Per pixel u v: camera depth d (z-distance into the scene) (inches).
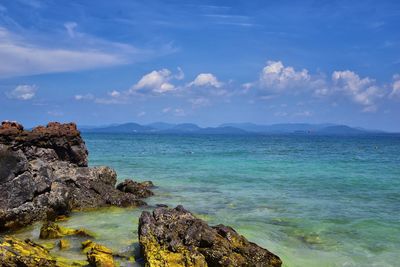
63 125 1264.8
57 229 760.3
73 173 1091.9
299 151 3688.5
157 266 571.8
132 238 761.6
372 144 5807.1
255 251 616.4
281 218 965.2
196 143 5546.3
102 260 577.9
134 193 1213.1
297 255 708.7
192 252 597.6
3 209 797.9
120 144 4694.9
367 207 1097.4
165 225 683.4
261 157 2822.3
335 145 5310.0
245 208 1072.8
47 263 543.2
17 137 1057.5
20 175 865.5
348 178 1679.4
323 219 958.4
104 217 938.7
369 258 702.5
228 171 1900.8
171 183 1501.0
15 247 566.9
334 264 671.1
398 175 1786.4
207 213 1010.7
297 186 1457.9
